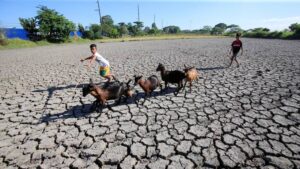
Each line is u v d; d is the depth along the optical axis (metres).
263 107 5.20
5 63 14.89
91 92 4.80
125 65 11.77
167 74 6.30
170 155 3.50
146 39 43.91
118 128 4.47
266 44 22.47
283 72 8.59
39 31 37.16
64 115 5.25
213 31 81.75
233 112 4.99
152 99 6.05
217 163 3.24
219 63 11.25
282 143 3.67
